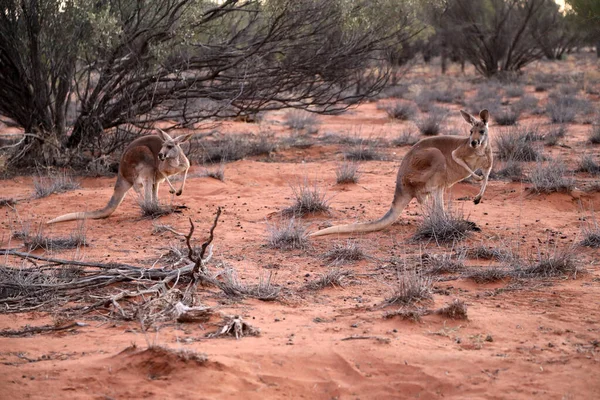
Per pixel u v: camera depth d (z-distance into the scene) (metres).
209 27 18.55
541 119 26.53
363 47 19.30
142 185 12.92
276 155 19.98
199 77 19.02
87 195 14.89
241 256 9.84
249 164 18.33
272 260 9.60
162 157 12.36
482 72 47.22
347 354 5.88
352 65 19.84
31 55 17.83
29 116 18.91
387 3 19.19
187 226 11.91
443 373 5.54
